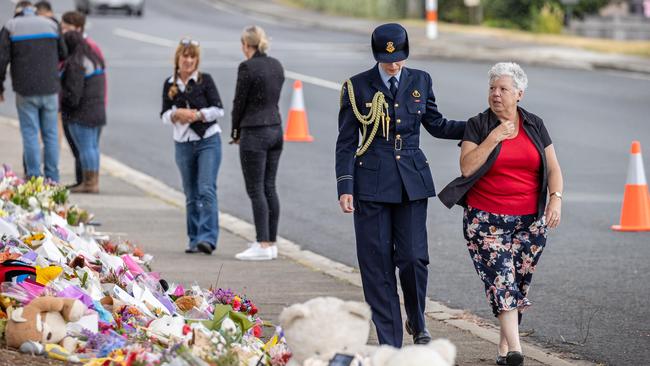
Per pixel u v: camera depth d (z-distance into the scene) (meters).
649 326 20.70
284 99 57.56
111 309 15.83
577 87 63.69
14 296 15.10
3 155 39.75
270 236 26.09
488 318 21.06
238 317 15.66
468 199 17.47
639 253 27.62
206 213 26.08
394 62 16.97
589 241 29.06
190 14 112.69
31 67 31.45
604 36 103.12
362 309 12.45
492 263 17.36
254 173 25.53
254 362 14.34
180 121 25.84
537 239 17.44
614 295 23.20
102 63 33.59
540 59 77.12
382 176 17.12
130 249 21.55
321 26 103.00
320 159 42.53
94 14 109.50
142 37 89.62
